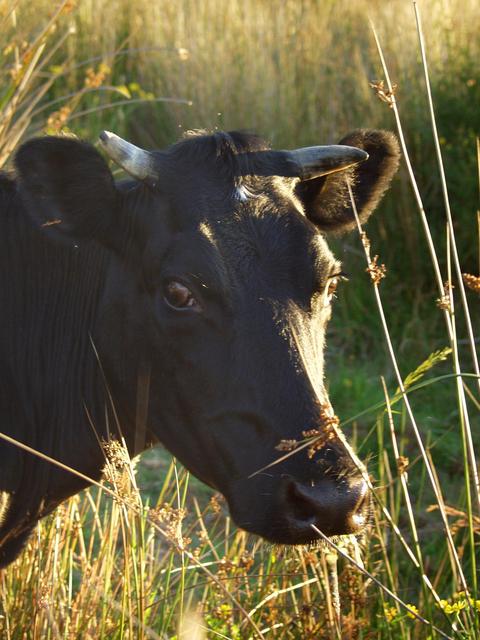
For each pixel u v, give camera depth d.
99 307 6.38
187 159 5.94
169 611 6.88
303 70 16.14
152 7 17.52
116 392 6.29
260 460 5.30
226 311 5.42
